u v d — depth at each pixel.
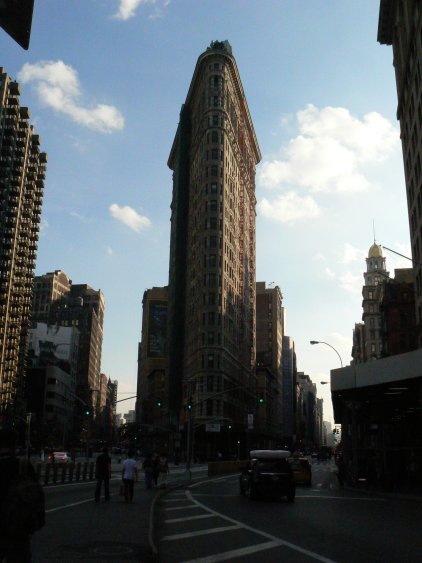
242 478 29.30
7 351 128.62
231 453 102.38
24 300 137.88
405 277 111.94
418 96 68.50
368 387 38.03
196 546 12.67
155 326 157.38
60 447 136.25
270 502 25.42
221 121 115.50
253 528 15.92
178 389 119.56
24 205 137.12
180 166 133.25
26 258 137.38
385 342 108.62
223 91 117.75
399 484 40.41
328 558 11.16
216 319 103.88
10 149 124.69
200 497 27.70
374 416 50.97
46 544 11.27
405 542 13.50
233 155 122.12
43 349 183.12
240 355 121.81
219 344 102.94
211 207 110.75
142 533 13.03
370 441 55.38
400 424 53.53
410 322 98.06
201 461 102.81
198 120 123.56
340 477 40.16
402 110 78.44
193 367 107.62
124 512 17.83
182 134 134.88
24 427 113.38
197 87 127.75
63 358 185.50
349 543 13.29
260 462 26.61
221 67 118.69
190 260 122.19
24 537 4.97
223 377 103.00
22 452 80.75
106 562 9.15
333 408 51.81
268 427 160.62
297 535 14.58
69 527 14.03
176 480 41.81
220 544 12.97
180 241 128.50
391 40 86.62
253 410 135.50
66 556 9.75
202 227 110.69
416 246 71.19
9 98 125.56
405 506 24.19
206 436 103.88
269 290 198.00
